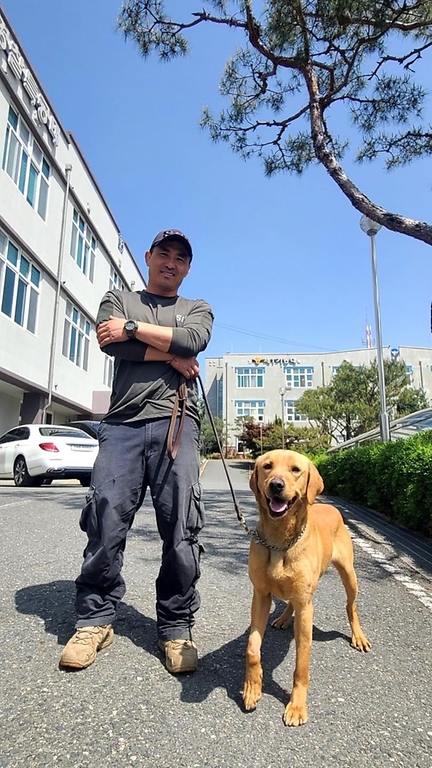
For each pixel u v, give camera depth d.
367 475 7.87
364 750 1.74
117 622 2.70
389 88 6.97
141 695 1.99
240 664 2.32
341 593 3.58
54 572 3.51
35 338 15.44
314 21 6.50
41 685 2.02
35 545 4.26
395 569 4.30
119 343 2.42
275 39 6.63
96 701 1.93
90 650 2.21
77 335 19.80
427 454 5.65
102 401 21.47
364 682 2.25
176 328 2.46
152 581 3.46
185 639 2.28
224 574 3.82
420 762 1.69
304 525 2.23
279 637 2.71
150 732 1.76
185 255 2.72
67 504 6.84
